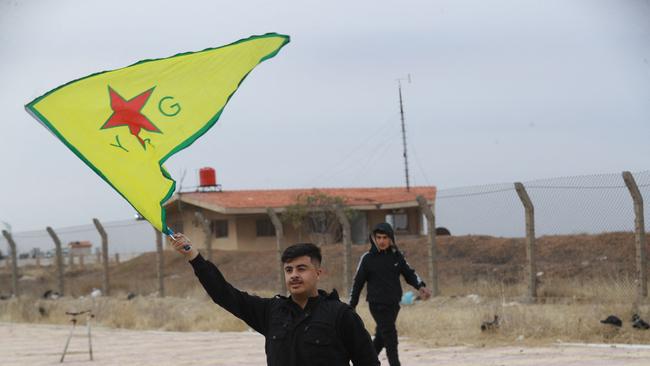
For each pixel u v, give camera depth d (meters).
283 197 43.88
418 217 44.53
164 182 5.05
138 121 5.11
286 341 5.16
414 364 11.61
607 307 14.91
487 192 19.17
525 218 18.12
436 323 15.54
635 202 16.14
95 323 21.89
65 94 5.05
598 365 10.74
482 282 20.53
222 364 12.62
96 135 5.03
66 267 47.38
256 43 5.36
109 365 13.16
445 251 30.36
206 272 5.23
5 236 30.28
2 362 14.12
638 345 12.32
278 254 22.34
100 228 26.83
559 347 12.52
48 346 16.52
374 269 10.62
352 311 5.27
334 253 32.62
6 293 33.62
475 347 13.05
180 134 5.14
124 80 5.16
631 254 23.28
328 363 5.14
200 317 20.22
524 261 26.86
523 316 14.49
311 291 5.24
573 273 22.42
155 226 5.07
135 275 38.81
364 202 41.59
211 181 45.06
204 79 5.25
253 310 5.36
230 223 42.16
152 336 17.77
